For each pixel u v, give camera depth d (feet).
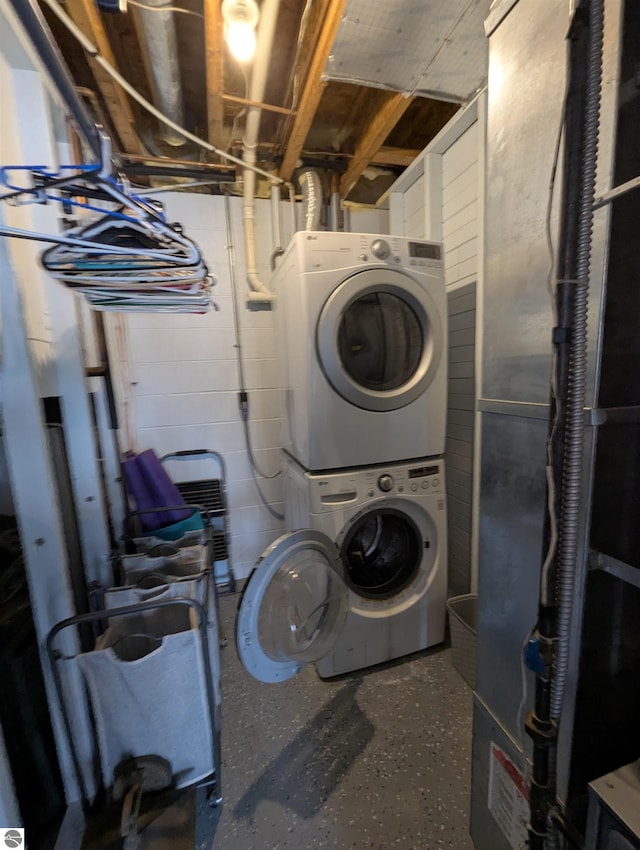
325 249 4.87
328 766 4.29
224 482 8.04
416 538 5.67
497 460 2.79
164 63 4.65
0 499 3.92
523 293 2.48
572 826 2.32
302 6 4.57
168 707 3.67
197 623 3.88
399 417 5.38
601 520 2.20
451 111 6.59
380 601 5.54
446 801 3.90
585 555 2.19
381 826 3.69
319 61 4.44
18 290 3.22
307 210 6.96
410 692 5.24
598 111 1.77
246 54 4.38
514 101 2.42
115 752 3.69
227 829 3.70
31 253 3.90
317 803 3.92
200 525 6.38
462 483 6.50
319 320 4.89
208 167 6.77
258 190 7.64
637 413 2.17
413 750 4.44
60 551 3.50
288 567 4.25
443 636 5.98
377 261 5.03
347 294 4.91
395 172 8.05
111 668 3.49
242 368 7.91
